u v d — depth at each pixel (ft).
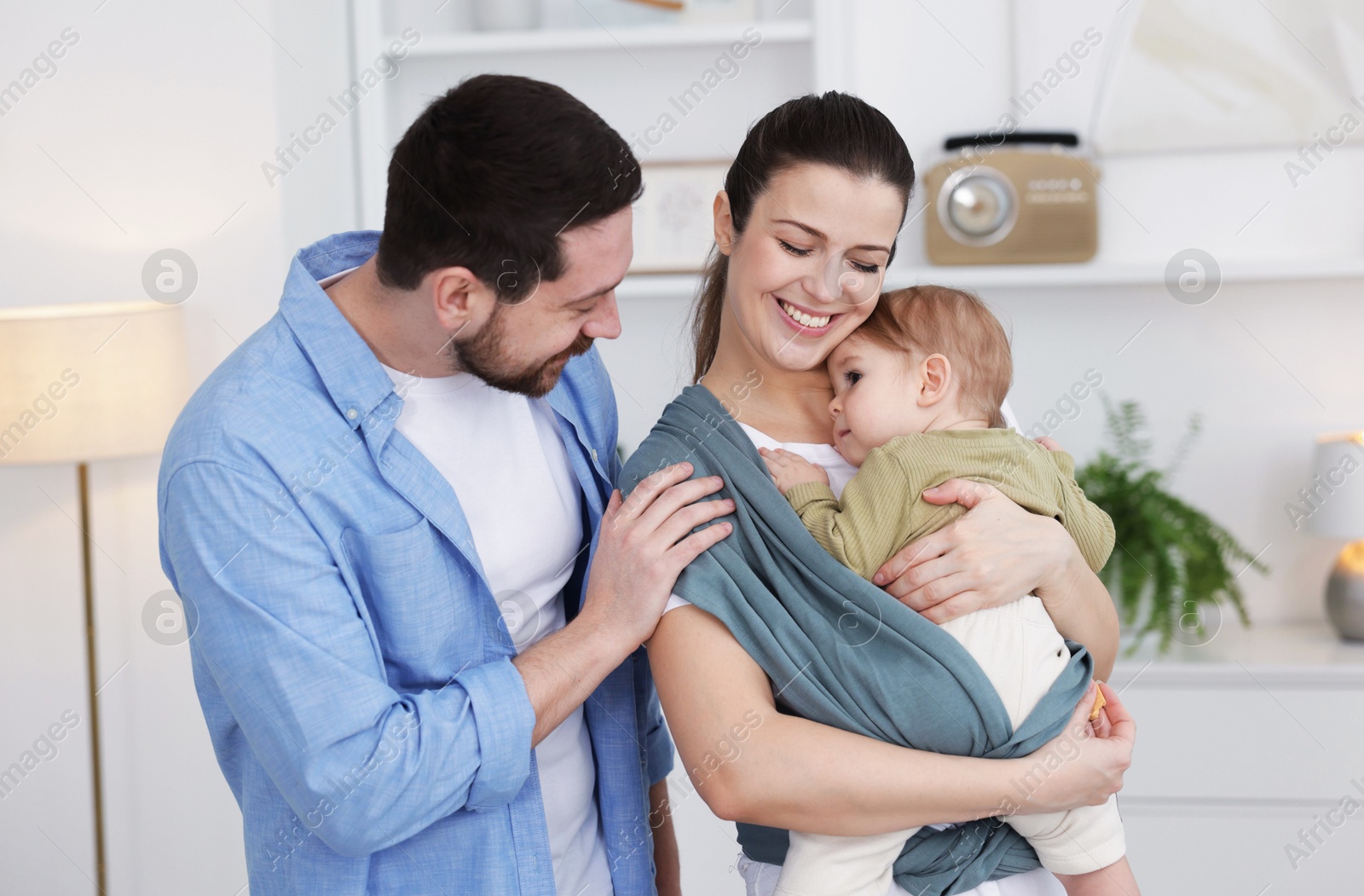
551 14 7.61
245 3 6.48
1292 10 7.01
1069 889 3.44
